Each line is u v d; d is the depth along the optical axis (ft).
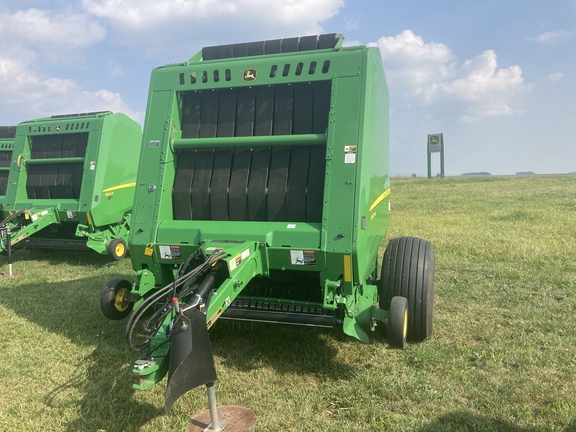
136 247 13.57
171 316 9.61
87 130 29.37
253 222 13.24
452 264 25.39
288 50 14.23
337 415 10.75
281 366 13.23
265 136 13.39
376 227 14.58
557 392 11.26
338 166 12.25
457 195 76.95
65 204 28.91
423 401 11.13
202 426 10.08
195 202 13.96
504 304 18.25
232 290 10.94
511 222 40.70
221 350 14.29
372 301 13.74
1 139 34.30
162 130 13.93
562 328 15.49
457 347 14.10
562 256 26.30
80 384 12.25
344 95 12.53
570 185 99.40
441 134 164.25
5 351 14.42
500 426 9.99
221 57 14.85
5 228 25.22
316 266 12.28
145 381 9.30
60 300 19.83
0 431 10.08
